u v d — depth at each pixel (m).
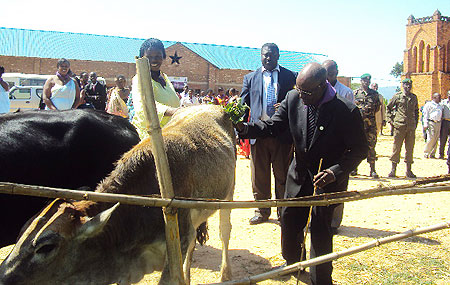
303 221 4.32
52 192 2.26
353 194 3.32
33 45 31.58
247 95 6.63
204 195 3.81
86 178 3.69
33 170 3.33
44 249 2.57
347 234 6.08
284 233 4.40
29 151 3.32
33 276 2.54
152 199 2.59
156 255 3.27
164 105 4.73
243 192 8.49
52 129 3.50
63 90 7.51
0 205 3.18
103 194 2.41
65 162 3.52
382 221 6.73
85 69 31.75
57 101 7.51
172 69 35.25
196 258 5.29
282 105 4.41
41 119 3.51
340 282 4.56
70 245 2.70
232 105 4.54
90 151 3.66
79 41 33.91
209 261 5.20
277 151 6.14
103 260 2.88
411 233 3.43
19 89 20.31
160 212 3.16
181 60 35.44
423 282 4.57
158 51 4.71
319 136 3.96
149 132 2.65
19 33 32.72
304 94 3.80
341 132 3.90
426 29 47.12
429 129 13.74
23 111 3.65
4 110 8.16
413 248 5.55
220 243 5.84
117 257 2.98
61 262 2.67
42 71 30.61
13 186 2.16
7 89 8.27
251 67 36.75
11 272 2.49
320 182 3.72
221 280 4.61
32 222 2.71
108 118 3.94
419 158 13.95
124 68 32.72
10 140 3.26
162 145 2.66
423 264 5.04
